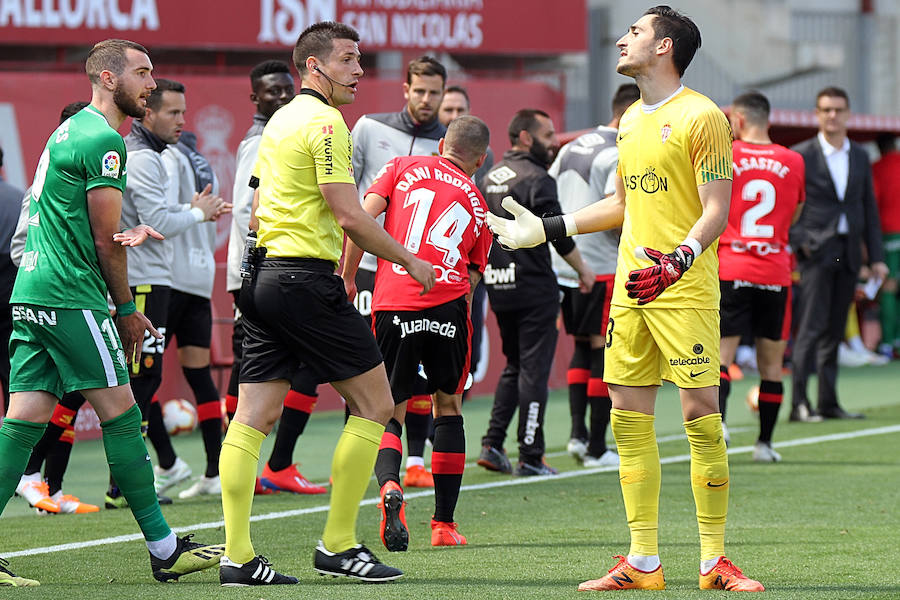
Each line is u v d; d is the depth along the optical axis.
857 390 36.84
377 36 47.94
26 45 44.22
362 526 18.03
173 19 45.06
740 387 37.56
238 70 46.38
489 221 14.83
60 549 16.44
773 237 23.77
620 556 14.20
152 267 19.97
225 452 13.70
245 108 38.72
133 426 14.04
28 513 20.30
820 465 23.75
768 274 23.62
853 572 14.49
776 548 16.05
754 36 66.06
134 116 14.34
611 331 13.82
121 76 14.09
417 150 22.38
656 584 13.52
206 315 21.70
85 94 35.81
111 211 13.59
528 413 22.72
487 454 23.28
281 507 19.73
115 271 13.83
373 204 16.94
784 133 42.84
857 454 25.14
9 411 14.00
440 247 16.66
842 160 30.84
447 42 48.81
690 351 13.32
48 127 35.28
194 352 21.53
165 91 20.03
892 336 44.50
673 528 17.61
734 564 14.98
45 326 13.62
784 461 24.30
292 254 13.52
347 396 13.98
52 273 13.58
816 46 66.69
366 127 22.44
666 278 12.59
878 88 68.69
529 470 22.88
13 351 14.06
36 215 13.78
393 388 16.62
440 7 48.66
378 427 13.92
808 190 30.56
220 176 38.41
